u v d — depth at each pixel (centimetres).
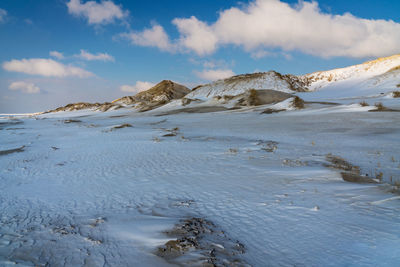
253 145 1366
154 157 1114
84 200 627
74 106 12131
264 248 370
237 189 645
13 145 1664
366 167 856
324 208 488
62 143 1692
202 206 551
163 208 553
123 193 668
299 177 701
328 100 5475
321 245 365
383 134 1539
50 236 437
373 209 469
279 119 2908
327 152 1122
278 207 511
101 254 370
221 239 402
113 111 7981
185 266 331
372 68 10850
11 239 430
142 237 417
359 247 352
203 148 1302
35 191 712
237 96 6738
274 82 11325
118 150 1324
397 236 370
